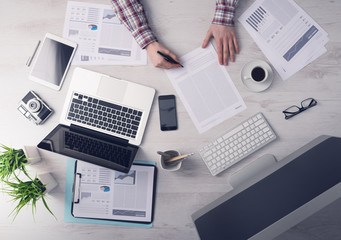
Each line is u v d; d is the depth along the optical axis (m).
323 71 1.06
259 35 1.07
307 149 0.86
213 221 0.74
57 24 1.10
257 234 0.62
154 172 1.07
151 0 1.10
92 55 1.09
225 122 1.06
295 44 1.06
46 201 1.08
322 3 1.06
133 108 1.06
